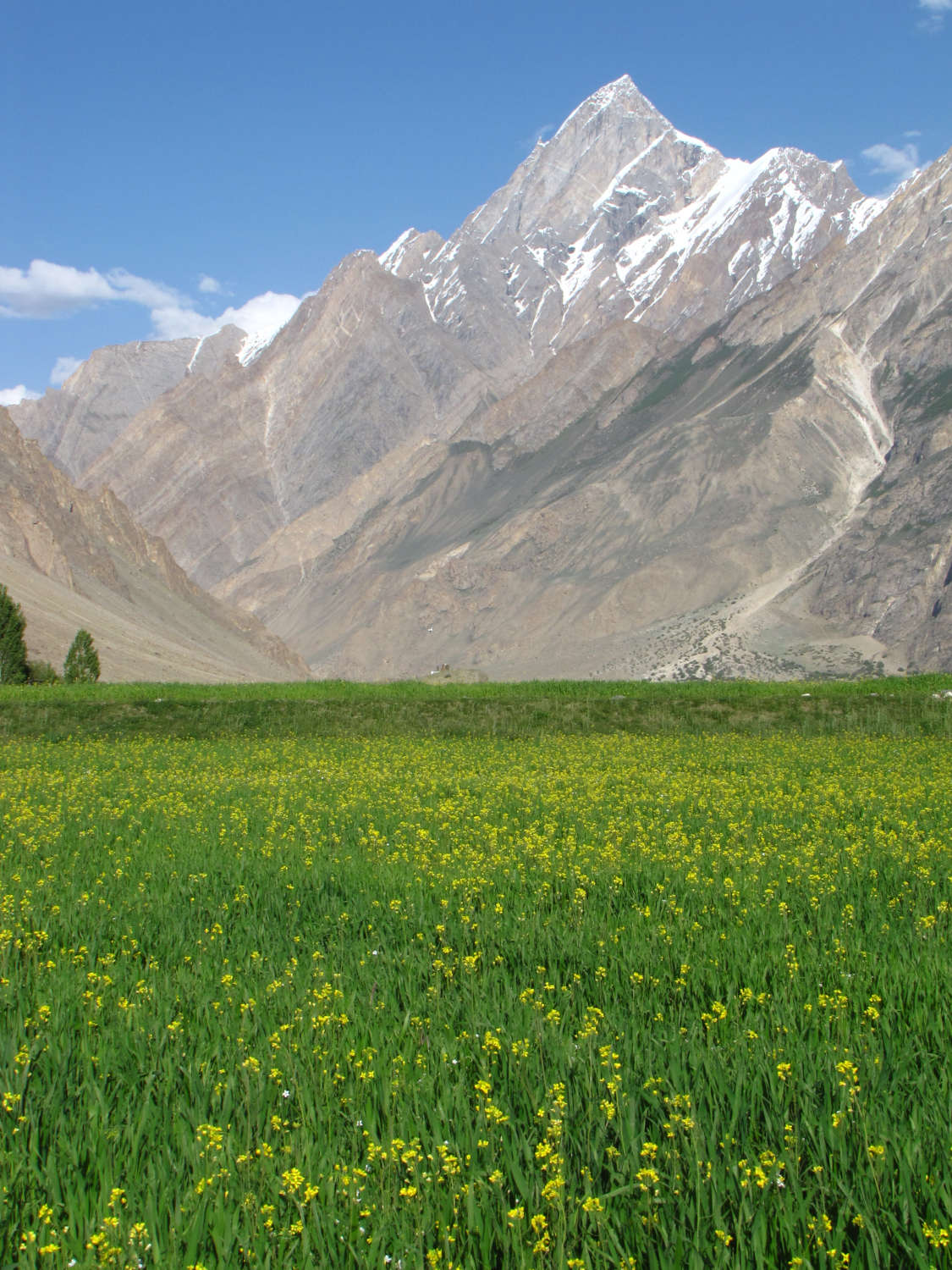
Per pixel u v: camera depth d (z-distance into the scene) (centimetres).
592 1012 866
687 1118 671
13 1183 620
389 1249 579
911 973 962
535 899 1323
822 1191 611
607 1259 564
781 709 4950
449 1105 710
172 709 5000
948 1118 680
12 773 2905
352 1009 880
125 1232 580
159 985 970
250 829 1953
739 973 991
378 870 1526
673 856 1595
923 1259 554
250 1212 596
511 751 3697
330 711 4984
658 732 4712
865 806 2094
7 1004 915
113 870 1549
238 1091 735
